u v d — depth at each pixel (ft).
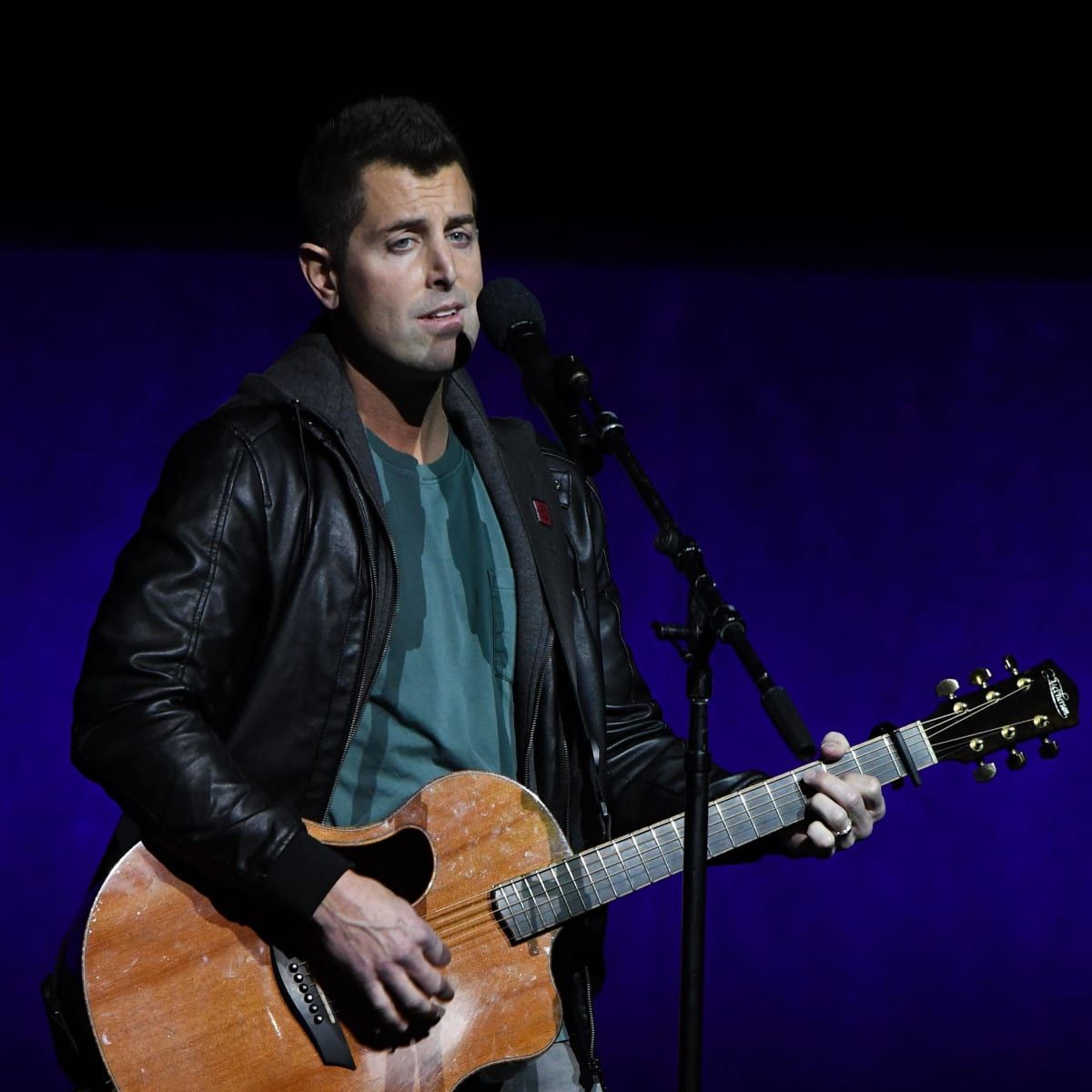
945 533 60.90
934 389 60.64
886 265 59.11
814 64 53.16
